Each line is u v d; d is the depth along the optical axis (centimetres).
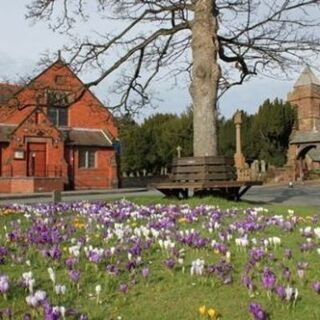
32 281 494
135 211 1147
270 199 2262
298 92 8581
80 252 702
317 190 3447
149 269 588
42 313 436
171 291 525
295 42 1912
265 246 732
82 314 422
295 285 542
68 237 835
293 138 6688
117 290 525
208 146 1711
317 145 6431
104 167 5216
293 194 2823
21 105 1900
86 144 5069
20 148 4709
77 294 509
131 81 2044
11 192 4400
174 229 879
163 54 2020
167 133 7819
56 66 1966
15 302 476
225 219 1069
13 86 1991
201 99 1722
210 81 1720
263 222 991
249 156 6794
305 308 468
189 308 472
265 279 494
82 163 5103
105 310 463
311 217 1158
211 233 870
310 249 725
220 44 1889
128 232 831
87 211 1185
